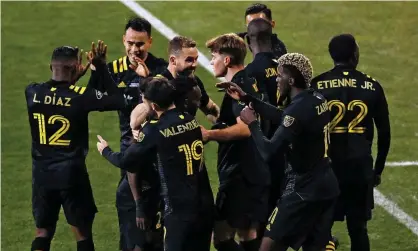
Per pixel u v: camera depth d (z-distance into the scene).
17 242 31.88
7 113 43.53
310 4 59.91
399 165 38.16
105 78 27.36
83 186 27.86
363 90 27.70
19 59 50.44
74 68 27.47
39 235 28.48
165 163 25.22
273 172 28.70
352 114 27.69
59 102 27.09
